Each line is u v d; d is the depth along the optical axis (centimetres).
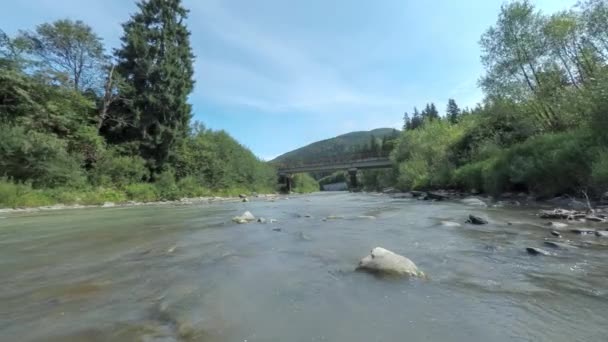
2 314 309
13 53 2505
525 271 413
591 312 285
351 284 381
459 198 1717
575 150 1173
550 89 1944
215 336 254
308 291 360
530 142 1547
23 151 2089
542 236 625
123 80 3203
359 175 8388
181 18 3878
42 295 366
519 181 1448
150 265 500
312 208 1579
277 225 930
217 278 418
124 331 266
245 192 4641
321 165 6800
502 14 2123
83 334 262
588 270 407
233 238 729
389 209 1329
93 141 2770
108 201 2450
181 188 3428
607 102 1171
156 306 323
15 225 1094
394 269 415
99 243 716
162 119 3416
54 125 2556
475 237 647
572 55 1936
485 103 2466
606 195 1012
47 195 2114
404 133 4247
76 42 3041
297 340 244
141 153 3297
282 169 7362
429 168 2750
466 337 243
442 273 418
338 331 259
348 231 783
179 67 3647
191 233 825
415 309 302
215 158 4412
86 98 2969
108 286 395
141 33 3400
